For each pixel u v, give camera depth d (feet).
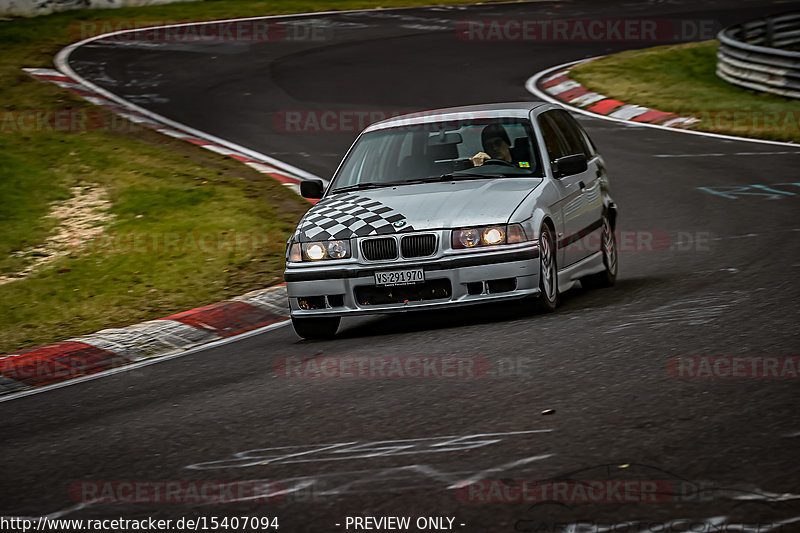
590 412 44.75
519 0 343.46
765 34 240.73
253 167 145.48
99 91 201.26
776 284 72.18
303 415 50.29
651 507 33.65
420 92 203.72
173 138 164.55
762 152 148.46
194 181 135.33
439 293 68.23
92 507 39.73
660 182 133.80
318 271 69.77
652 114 183.32
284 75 221.66
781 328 56.95
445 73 223.10
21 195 127.85
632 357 53.78
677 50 239.91
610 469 37.45
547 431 42.80
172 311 87.40
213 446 46.70
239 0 322.96
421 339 66.49
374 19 298.97
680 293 73.15
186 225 115.34
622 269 91.66
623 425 42.42
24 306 91.86
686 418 42.45
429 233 68.18
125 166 142.41
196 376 64.75
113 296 93.09
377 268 68.49
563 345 58.75
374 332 73.26
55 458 48.08
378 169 78.28
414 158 77.87
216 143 163.63
